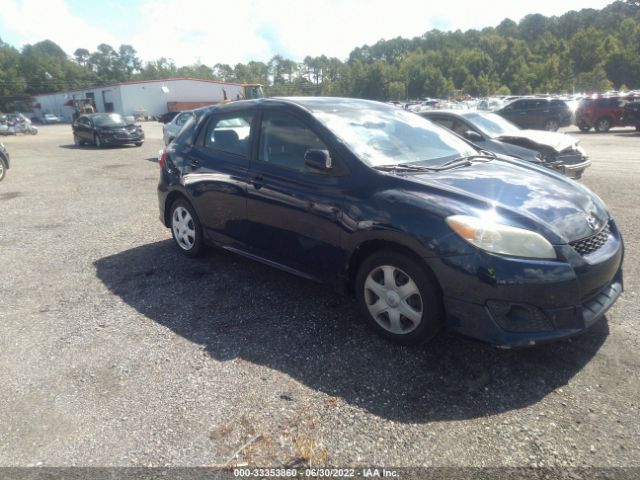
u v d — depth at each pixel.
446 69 124.19
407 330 3.15
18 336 3.53
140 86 64.19
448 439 2.39
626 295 3.86
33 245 5.76
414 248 2.93
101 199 8.52
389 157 3.62
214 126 4.66
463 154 4.09
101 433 2.50
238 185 4.13
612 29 128.88
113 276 4.68
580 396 2.67
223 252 5.27
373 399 2.71
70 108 75.38
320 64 158.62
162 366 3.09
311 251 3.64
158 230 6.31
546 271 2.72
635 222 5.94
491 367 2.97
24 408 2.72
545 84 96.62
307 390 2.80
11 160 15.72
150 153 16.81
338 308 3.84
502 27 173.75
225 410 2.65
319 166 3.37
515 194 3.17
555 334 2.77
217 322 3.66
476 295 2.77
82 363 3.15
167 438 2.45
